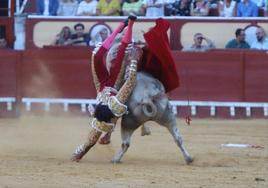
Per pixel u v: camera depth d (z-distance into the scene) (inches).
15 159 776.3
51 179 655.1
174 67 761.6
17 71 1301.7
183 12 1330.0
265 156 836.6
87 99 1295.5
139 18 1294.3
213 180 665.0
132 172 700.0
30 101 1299.2
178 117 1280.8
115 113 743.7
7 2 1390.3
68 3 1353.3
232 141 980.6
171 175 687.1
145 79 751.1
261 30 1294.3
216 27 1296.8
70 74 1296.8
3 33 1349.7
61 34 1314.0
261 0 1331.2
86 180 652.7
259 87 1277.1
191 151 872.3
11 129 1093.8
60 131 1071.0
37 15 1334.9
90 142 762.2
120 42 775.7
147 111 740.0
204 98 1279.5
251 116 1279.5
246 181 663.1
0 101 1300.4
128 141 758.5
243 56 1277.1
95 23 1307.8
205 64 1278.3
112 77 755.4
